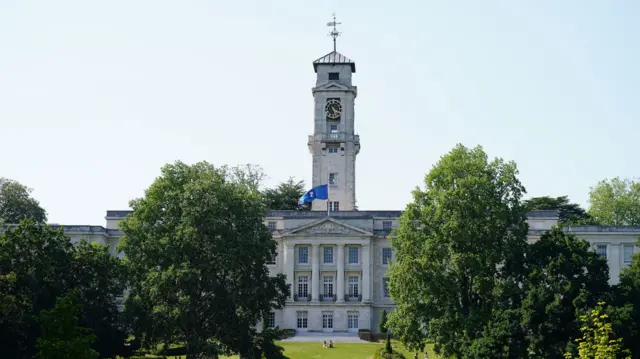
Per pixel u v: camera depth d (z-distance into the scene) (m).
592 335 75.81
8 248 83.69
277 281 95.81
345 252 147.50
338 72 157.62
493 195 89.38
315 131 155.75
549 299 80.19
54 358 67.81
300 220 149.50
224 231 92.50
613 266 143.25
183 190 95.75
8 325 79.19
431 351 115.00
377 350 113.44
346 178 154.75
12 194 161.50
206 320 91.88
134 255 93.75
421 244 89.62
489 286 85.00
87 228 144.50
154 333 89.38
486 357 79.38
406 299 88.62
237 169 155.50
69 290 82.25
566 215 175.38
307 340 133.38
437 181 92.50
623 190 176.88
